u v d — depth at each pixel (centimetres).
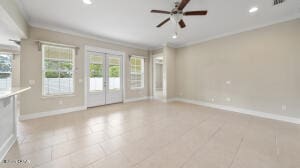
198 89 530
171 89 602
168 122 327
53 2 255
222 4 265
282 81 333
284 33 326
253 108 386
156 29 399
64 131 270
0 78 515
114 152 197
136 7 275
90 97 473
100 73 498
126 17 320
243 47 398
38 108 359
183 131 274
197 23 358
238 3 262
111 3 260
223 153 195
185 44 566
